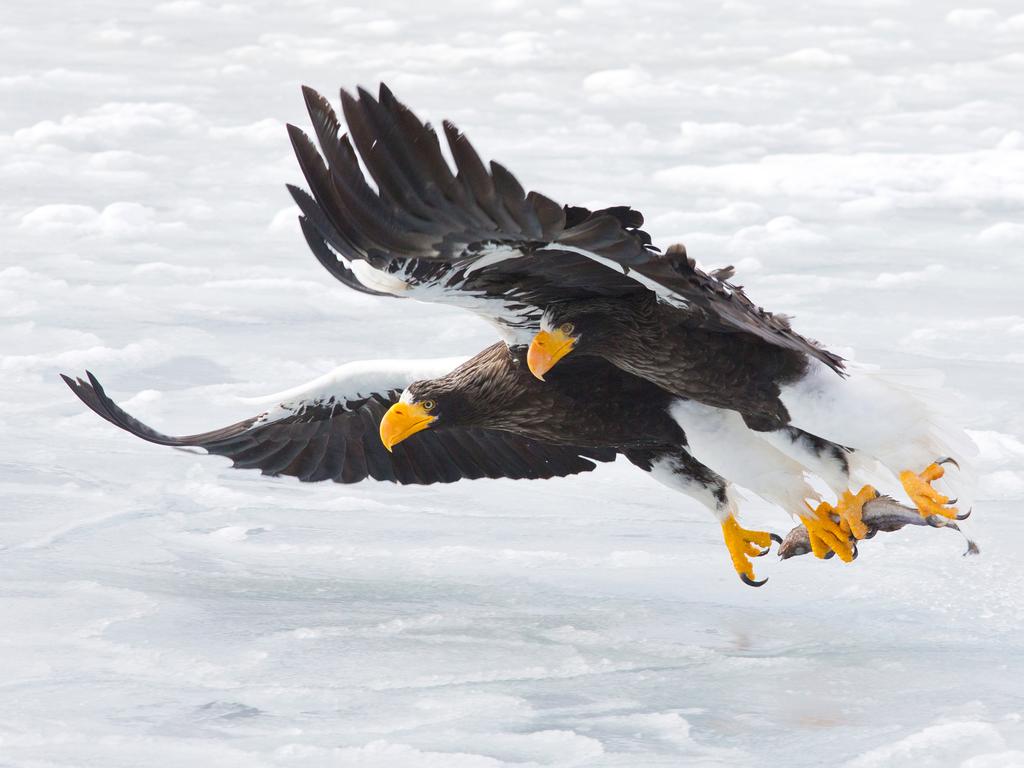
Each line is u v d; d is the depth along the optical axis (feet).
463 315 59.47
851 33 129.90
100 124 93.91
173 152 88.74
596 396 33.45
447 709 28.22
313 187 24.63
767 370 30.48
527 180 79.82
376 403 37.42
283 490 43.04
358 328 57.77
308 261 67.82
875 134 92.94
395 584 35.91
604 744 26.50
